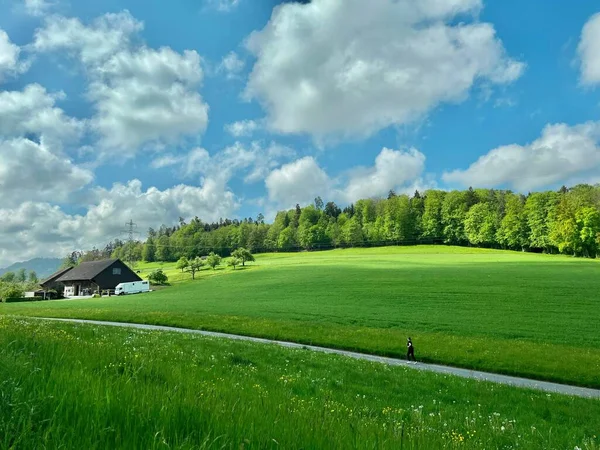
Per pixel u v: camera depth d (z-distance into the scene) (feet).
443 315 174.50
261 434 11.82
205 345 76.69
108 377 16.48
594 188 493.77
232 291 302.25
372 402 44.32
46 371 15.78
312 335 139.23
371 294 239.09
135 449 9.88
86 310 212.02
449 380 67.77
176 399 13.94
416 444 14.88
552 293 214.07
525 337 136.36
